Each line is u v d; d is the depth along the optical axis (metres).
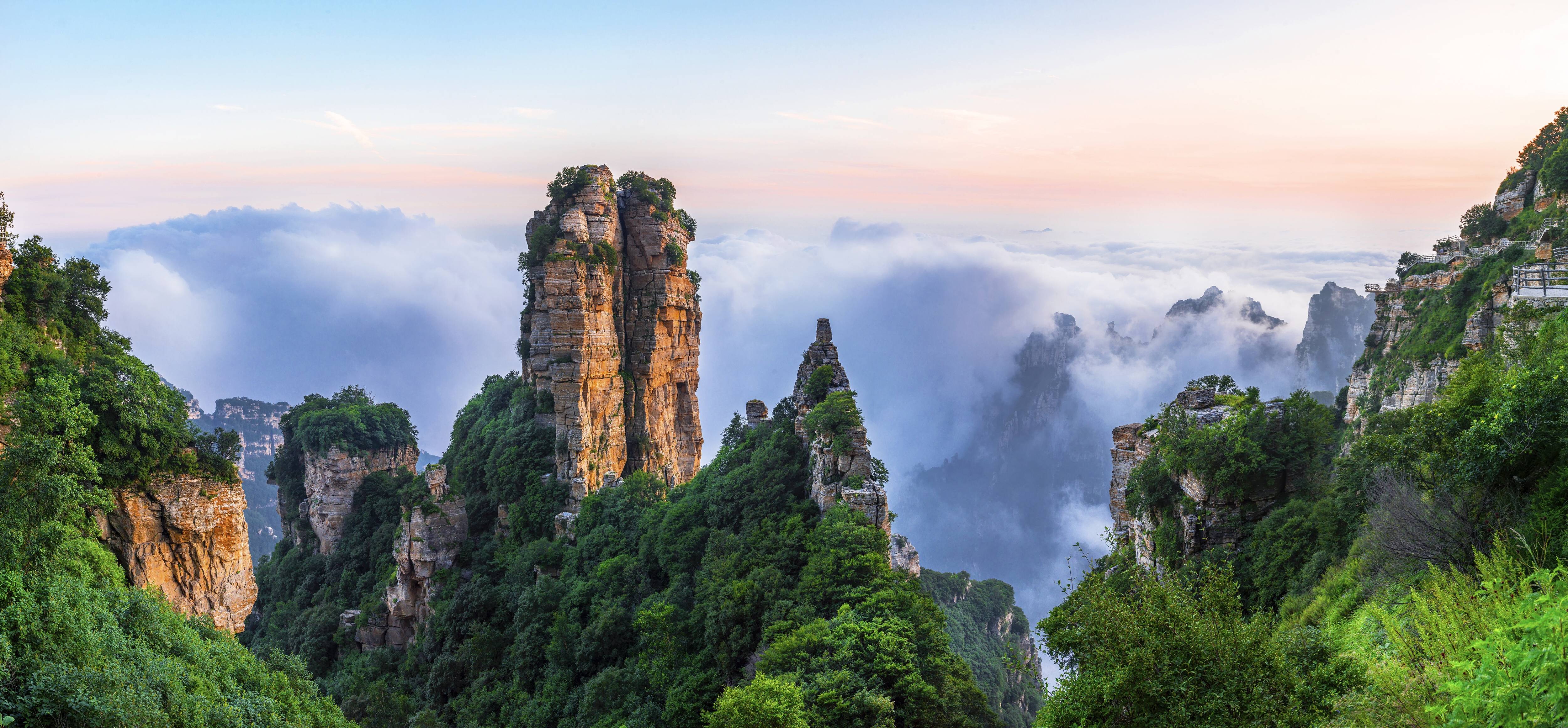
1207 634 28.45
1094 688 29.12
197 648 59.31
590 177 130.38
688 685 71.75
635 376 138.62
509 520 123.06
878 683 56.47
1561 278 70.75
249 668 63.78
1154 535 63.38
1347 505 50.28
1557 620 20.44
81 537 60.84
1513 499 35.78
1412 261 136.25
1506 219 124.25
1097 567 71.69
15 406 56.84
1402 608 35.75
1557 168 105.38
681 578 90.19
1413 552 38.56
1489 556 34.84
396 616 117.31
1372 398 125.88
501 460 128.75
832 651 60.22
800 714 52.06
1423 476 40.53
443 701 101.25
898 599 65.94
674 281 141.50
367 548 137.50
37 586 49.41
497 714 93.19
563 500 121.25
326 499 142.25
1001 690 138.00
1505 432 35.53
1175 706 27.30
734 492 96.25
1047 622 35.22
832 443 85.81
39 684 43.34
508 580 112.56
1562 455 34.25
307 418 146.38
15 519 50.59
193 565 70.94
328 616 124.06
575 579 103.31
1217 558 56.44
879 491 81.62
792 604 70.81
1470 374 42.22
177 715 49.84
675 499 113.06
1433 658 27.78
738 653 72.44
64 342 70.75
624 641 88.88
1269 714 26.28
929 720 55.44
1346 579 44.28
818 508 85.81
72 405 59.69
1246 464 57.41
